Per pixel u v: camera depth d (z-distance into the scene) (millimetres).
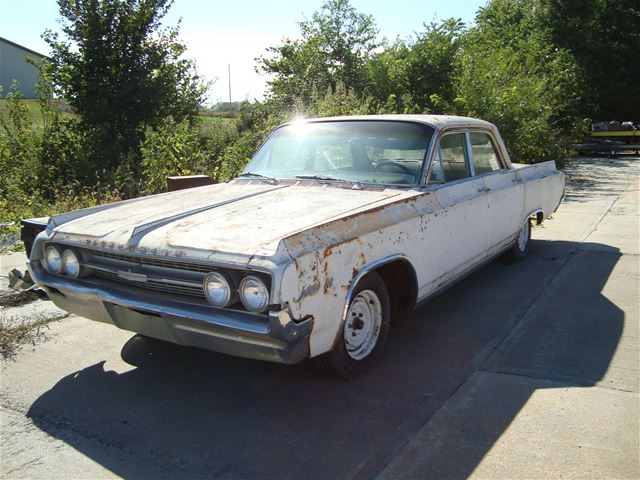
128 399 3354
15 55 38719
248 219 3320
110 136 12359
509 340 4090
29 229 4406
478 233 4746
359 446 2809
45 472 2658
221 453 2785
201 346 3086
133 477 2611
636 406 3098
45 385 3543
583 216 8766
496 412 3086
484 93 12680
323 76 15633
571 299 4930
